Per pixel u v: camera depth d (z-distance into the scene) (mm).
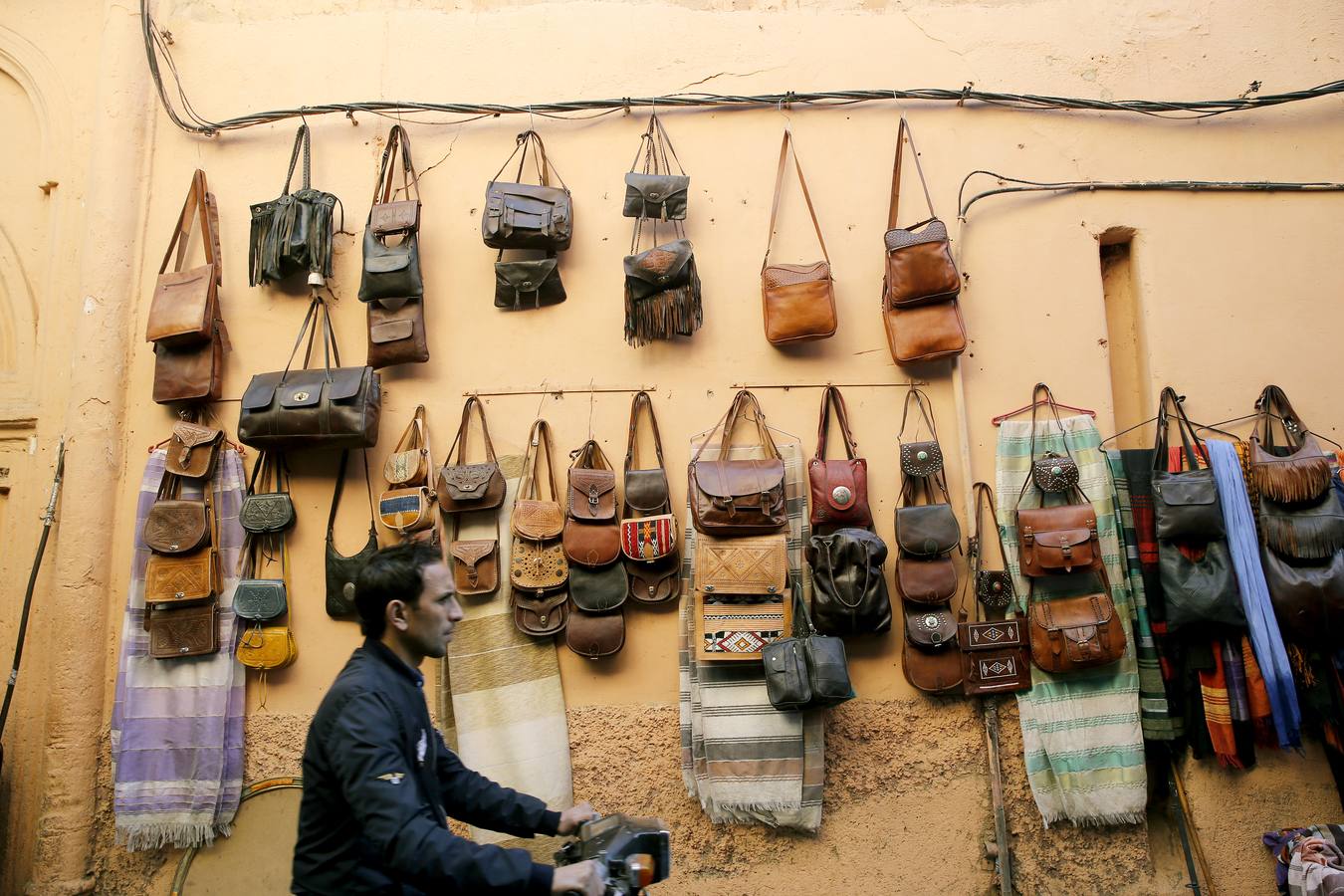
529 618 3734
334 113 4227
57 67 4324
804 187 4051
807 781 3609
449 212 4129
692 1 4250
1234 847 3643
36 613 3955
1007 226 4055
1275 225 4059
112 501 3969
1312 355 3969
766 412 3939
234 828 3699
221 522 3885
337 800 2039
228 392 4035
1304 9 4191
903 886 3658
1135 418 4055
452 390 3998
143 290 4137
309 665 3842
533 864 1917
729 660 3652
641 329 3885
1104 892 3639
